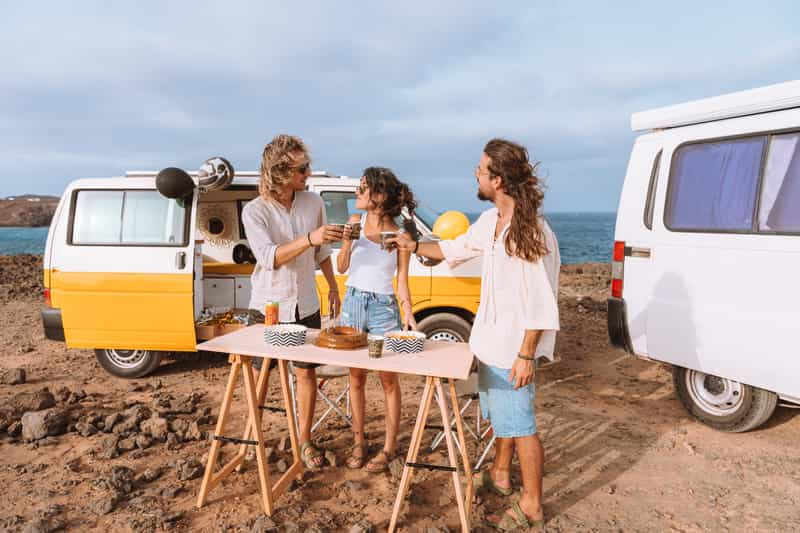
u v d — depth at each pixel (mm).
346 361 2967
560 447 4508
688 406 5051
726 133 4566
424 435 4605
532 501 3240
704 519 3428
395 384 3926
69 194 6094
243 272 6898
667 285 4879
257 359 5168
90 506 3391
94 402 5402
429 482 3803
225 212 7363
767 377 4195
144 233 5961
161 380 6266
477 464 3900
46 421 4496
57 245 6023
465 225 5867
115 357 6285
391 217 3902
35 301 12344
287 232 3736
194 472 3811
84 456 4172
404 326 3807
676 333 4793
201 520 3283
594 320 10047
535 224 2879
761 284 4219
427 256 3531
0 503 3469
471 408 5254
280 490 3488
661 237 4934
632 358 7453
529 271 2928
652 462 4234
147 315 5879
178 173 5641
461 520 3041
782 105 4223
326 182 6320
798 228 4062
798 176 4105
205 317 6227
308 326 3885
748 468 4129
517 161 2910
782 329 4086
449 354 3211
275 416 5055
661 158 5035
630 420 5129
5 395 5656
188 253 5840
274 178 3582
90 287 5910
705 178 4680
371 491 3662
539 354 3076
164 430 4488
